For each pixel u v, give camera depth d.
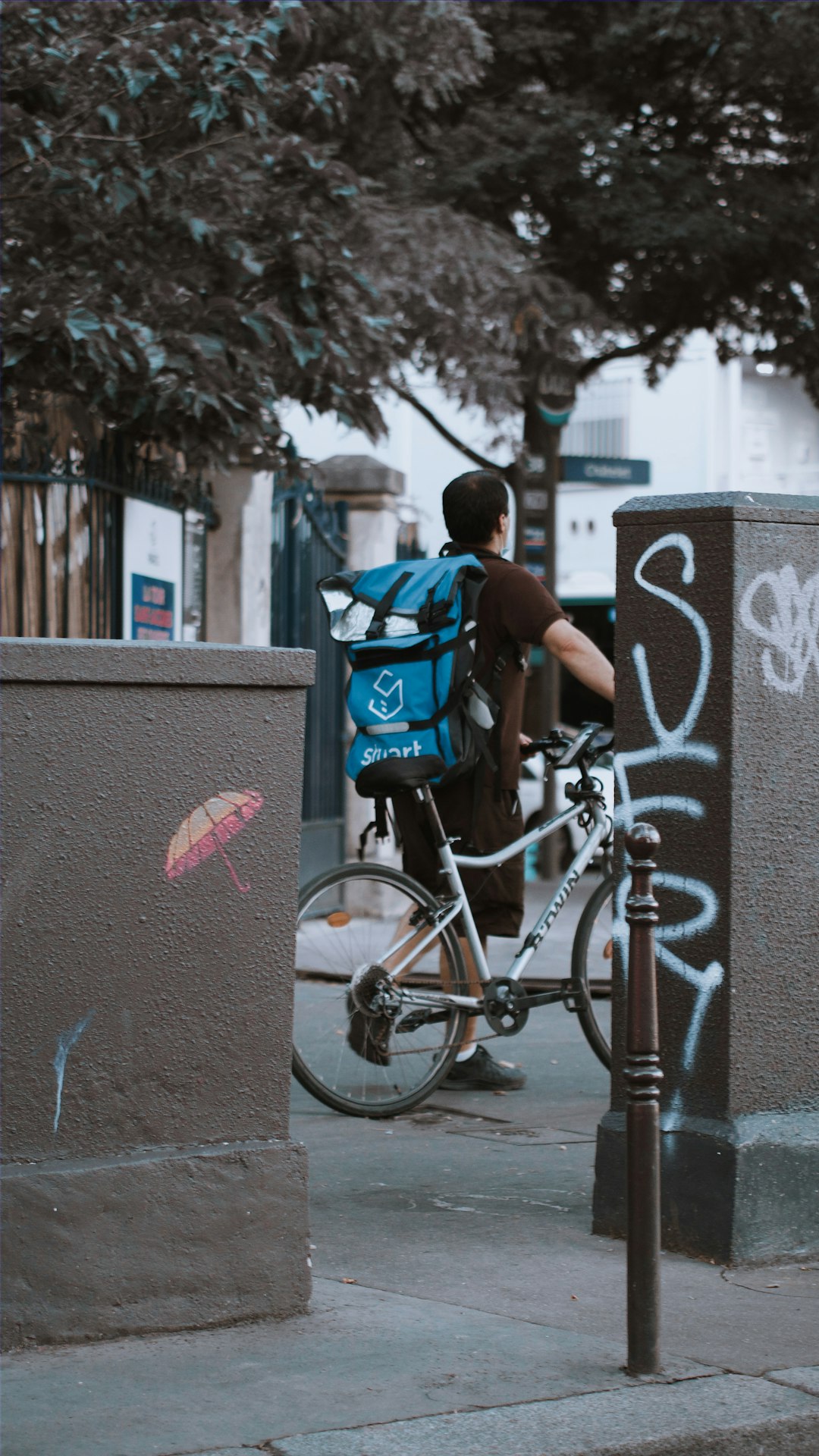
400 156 13.84
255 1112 3.82
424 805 5.88
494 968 6.23
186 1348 3.60
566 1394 3.38
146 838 3.68
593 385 28.72
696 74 14.41
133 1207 3.66
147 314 7.75
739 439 28.14
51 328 7.04
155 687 3.67
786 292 14.67
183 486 9.00
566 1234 4.55
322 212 8.77
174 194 8.08
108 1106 3.67
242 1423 3.20
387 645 5.86
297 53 11.29
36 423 7.70
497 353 12.85
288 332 7.87
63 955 3.61
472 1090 6.39
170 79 7.38
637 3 13.95
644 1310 3.49
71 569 7.67
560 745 6.38
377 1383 3.41
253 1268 3.78
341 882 5.93
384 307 9.58
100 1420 3.20
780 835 4.37
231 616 9.89
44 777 3.58
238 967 3.79
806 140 14.50
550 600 6.11
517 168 13.49
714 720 4.32
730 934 4.30
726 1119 4.32
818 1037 4.46
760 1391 3.41
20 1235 3.56
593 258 14.20
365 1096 5.93
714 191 13.99
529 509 14.34
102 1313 3.63
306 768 11.12
